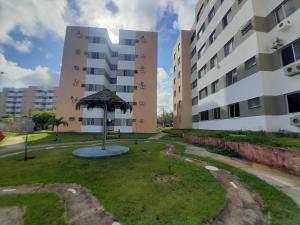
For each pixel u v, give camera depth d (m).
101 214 4.29
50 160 9.30
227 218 3.95
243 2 14.04
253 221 3.84
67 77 33.53
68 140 19.98
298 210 4.08
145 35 38.00
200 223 3.70
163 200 4.77
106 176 6.87
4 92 92.75
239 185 5.68
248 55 13.30
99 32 35.62
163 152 11.16
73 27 35.09
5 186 6.24
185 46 33.91
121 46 36.94
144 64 36.91
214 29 19.64
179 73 35.69
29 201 5.04
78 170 7.65
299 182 5.74
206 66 22.02
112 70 39.72
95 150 10.79
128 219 3.98
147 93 36.03
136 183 6.02
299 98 10.02
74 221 4.03
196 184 5.73
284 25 10.66
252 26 12.83
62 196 5.37
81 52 34.50
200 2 24.45
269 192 5.05
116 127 34.25
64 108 32.69
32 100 87.75
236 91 15.05
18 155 11.12
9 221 4.11
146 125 34.94
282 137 9.88
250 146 8.81
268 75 11.83
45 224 3.91
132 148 12.63
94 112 33.22
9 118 40.84
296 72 9.90
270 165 7.56
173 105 41.25
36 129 44.03
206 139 13.76
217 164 7.97
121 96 35.41
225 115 16.95
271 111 11.45
